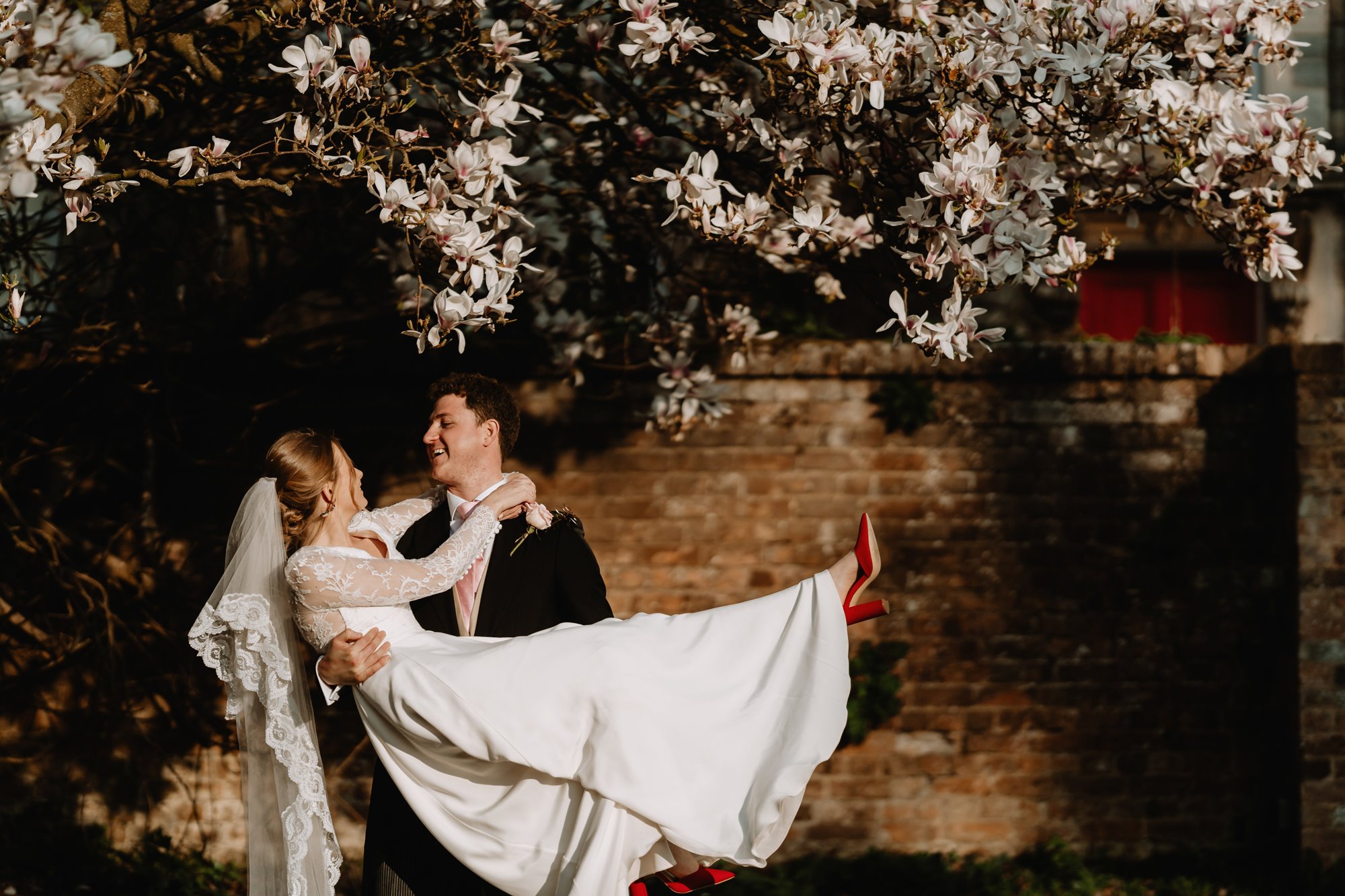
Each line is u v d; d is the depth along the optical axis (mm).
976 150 3654
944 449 6891
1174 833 6824
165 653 6668
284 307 8430
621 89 4699
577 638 3285
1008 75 3732
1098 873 6711
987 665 6867
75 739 6602
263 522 3363
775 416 6879
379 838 3500
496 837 3234
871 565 3402
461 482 3686
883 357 6812
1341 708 6457
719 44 4699
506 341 6742
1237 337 10758
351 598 3211
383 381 6777
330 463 3416
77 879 6301
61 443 6555
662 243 6168
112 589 6418
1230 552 6844
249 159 5488
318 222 6574
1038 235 3803
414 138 3828
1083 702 6855
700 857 3336
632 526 6871
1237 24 4125
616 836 3123
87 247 6934
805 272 6320
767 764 3199
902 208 3820
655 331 6285
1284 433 6660
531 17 4449
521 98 5633
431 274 5945
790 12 3920
